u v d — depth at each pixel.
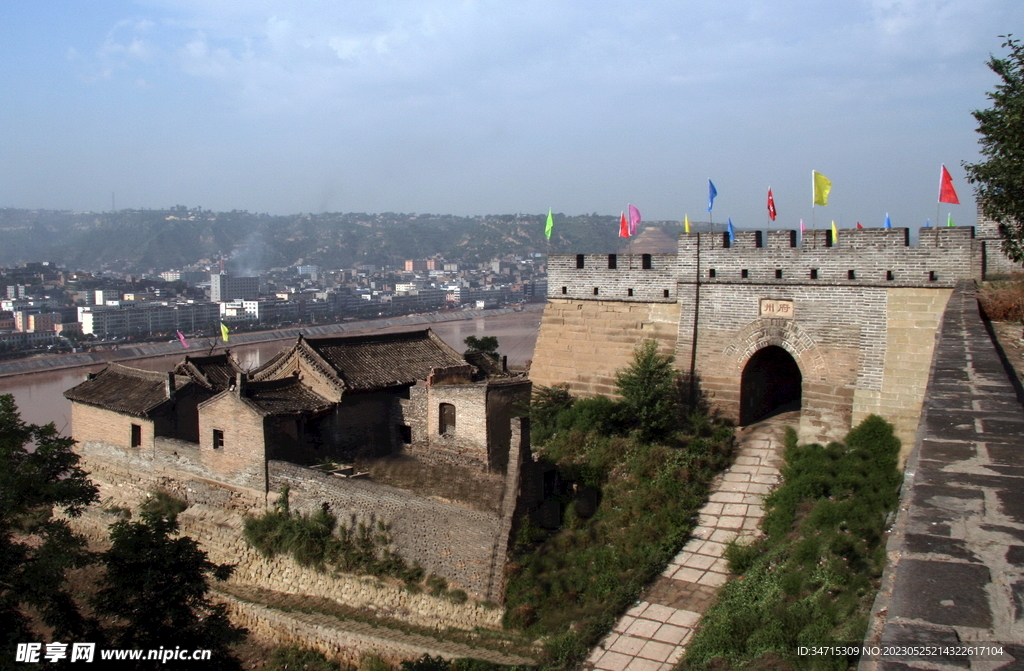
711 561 25.14
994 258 28.42
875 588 18.42
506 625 25.28
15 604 20.61
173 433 39.16
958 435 9.56
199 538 35.47
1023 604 5.47
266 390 35.66
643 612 23.34
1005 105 21.06
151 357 150.25
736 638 19.77
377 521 29.72
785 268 32.22
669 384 33.31
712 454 30.78
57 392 110.38
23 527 22.72
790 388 37.22
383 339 40.97
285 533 31.88
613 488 29.41
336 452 35.38
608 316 37.75
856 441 29.17
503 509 26.47
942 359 15.10
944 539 6.56
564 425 34.09
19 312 185.25
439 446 34.62
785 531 24.81
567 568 26.30
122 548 22.34
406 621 27.81
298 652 28.80
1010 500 7.29
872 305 30.06
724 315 33.88
